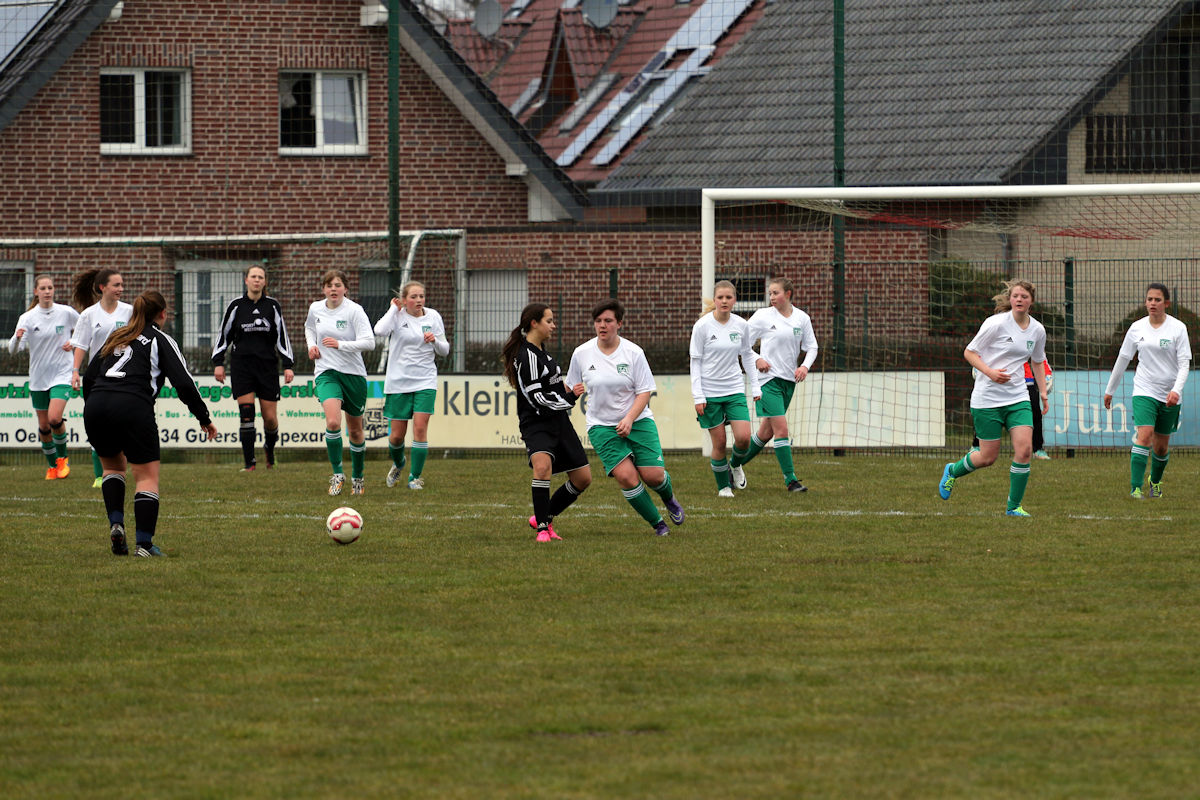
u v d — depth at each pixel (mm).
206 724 19422
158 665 22594
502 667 22328
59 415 51062
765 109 84062
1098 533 35531
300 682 21547
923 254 75000
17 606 27000
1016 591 28031
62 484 50188
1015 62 82750
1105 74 79938
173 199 78812
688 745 18406
